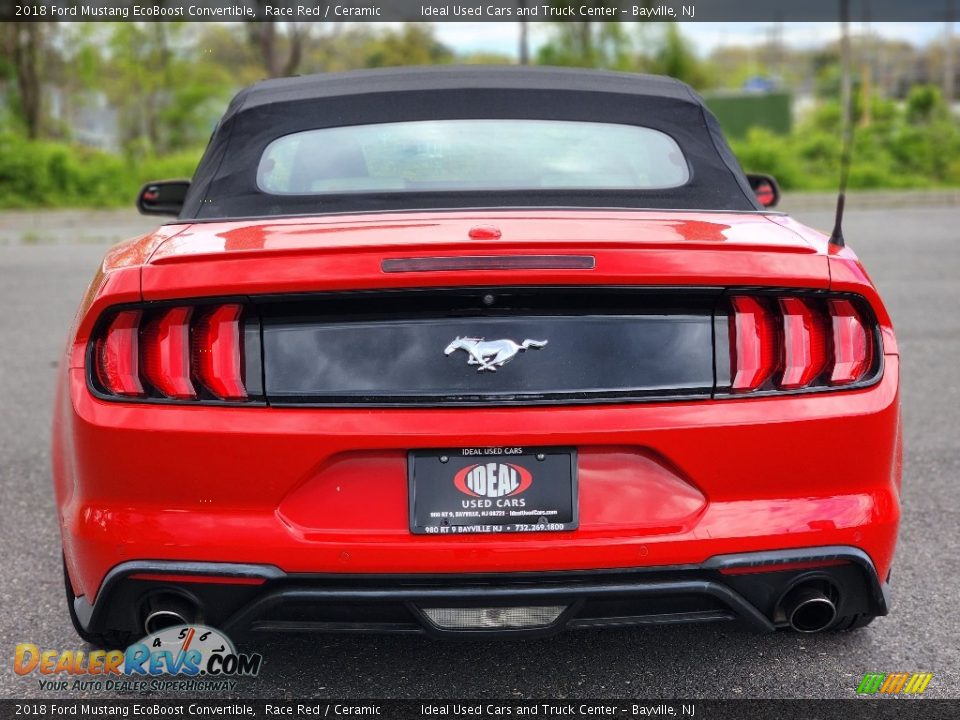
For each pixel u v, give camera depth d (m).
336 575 2.28
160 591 2.36
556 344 2.29
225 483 2.29
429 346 2.28
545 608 2.34
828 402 2.36
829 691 2.71
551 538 2.29
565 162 3.05
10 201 19.31
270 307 2.29
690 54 30.08
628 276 2.25
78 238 14.93
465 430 2.25
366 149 3.10
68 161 20.02
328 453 2.26
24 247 13.72
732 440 2.31
